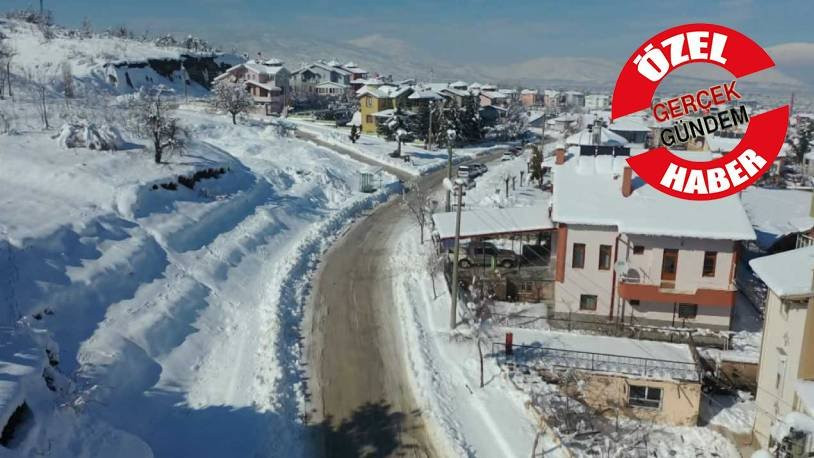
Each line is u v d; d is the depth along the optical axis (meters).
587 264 29.61
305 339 27.45
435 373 24.52
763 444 21.66
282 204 46.84
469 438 20.61
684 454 21.12
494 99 130.62
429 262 36.75
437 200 54.75
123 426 19.22
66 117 52.69
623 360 24.31
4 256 23.78
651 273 28.88
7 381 13.02
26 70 85.44
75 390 15.93
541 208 36.78
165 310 26.64
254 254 37.00
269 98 102.69
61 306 23.45
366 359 25.73
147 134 46.25
